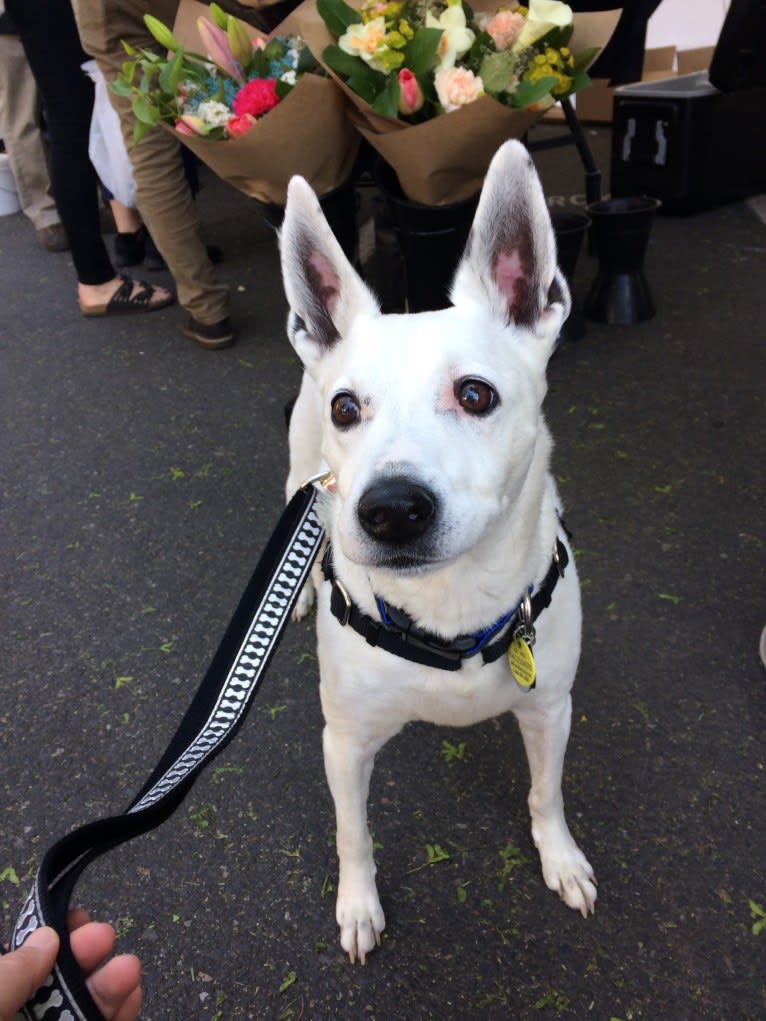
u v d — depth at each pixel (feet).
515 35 3.32
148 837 2.50
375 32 3.16
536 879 2.33
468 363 1.77
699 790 2.50
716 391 4.40
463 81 3.14
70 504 4.09
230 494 4.05
